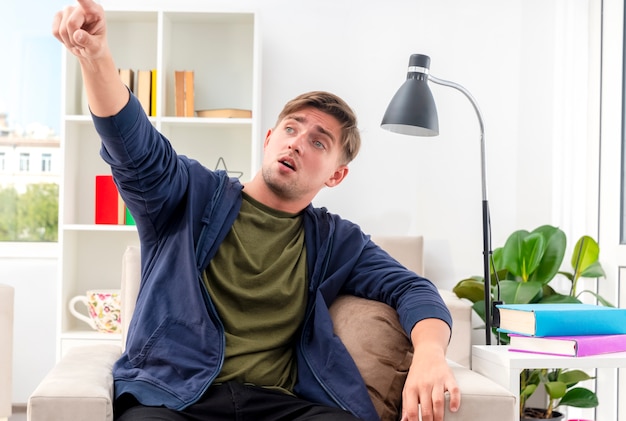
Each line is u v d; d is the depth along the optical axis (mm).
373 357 1751
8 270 3562
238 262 1773
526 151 3363
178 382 1632
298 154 1824
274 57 3445
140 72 3287
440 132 3412
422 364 1611
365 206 3410
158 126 3256
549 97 3293
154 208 1738
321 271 1868
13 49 3738
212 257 1763
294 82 3441
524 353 1827
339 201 3408
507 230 3398
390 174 3410
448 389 1552
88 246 3457
